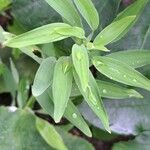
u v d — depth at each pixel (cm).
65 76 38
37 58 43
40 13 46
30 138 51
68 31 37
